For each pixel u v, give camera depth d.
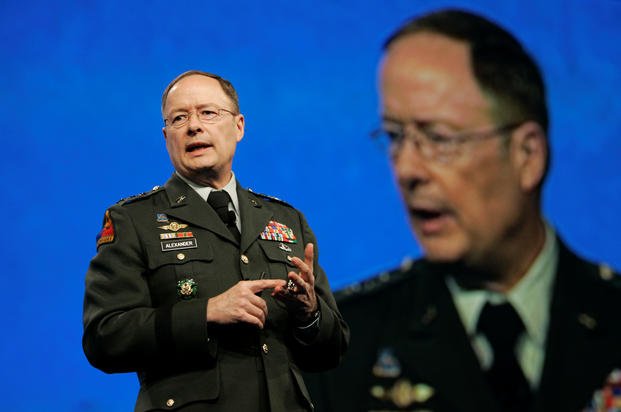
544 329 9.61
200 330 5.12
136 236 5.54
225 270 5.54
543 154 9.98
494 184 9.85
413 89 9.99
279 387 5.38
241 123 6.19
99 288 5.41
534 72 10.11
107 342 5.19
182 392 5.19
